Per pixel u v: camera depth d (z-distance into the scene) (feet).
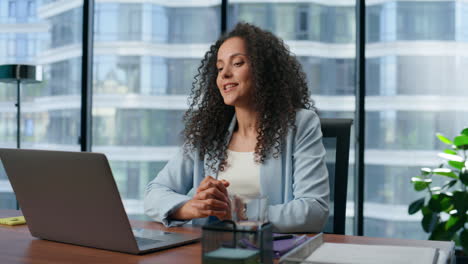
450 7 11.06
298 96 5.55
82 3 12.19
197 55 12.09
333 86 11.55
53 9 12.34
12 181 3.43
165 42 12.14
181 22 12.10
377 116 11.33
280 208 4.11
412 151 11.15
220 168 5.07
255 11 11.71
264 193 4.82
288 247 2.96
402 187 11.17
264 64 5.23
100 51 12.17
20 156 3.27
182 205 4.11
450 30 11.08
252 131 5.23
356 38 11.45
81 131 12.09
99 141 12.19
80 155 2.96
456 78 11.06
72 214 3.21
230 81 5.15
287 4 11.62
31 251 3.15
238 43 5.27
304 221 4.08
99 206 3.03
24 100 12.34
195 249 3.22
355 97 11.47
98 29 12.17
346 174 5.19
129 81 12.13
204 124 5.32
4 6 12.43
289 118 4.99
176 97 12.14
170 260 2.90
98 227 3.12
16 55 12.45
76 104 12.25
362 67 11.31
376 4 11.29
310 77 11.57
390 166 11.24
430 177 10.62
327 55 11.57
